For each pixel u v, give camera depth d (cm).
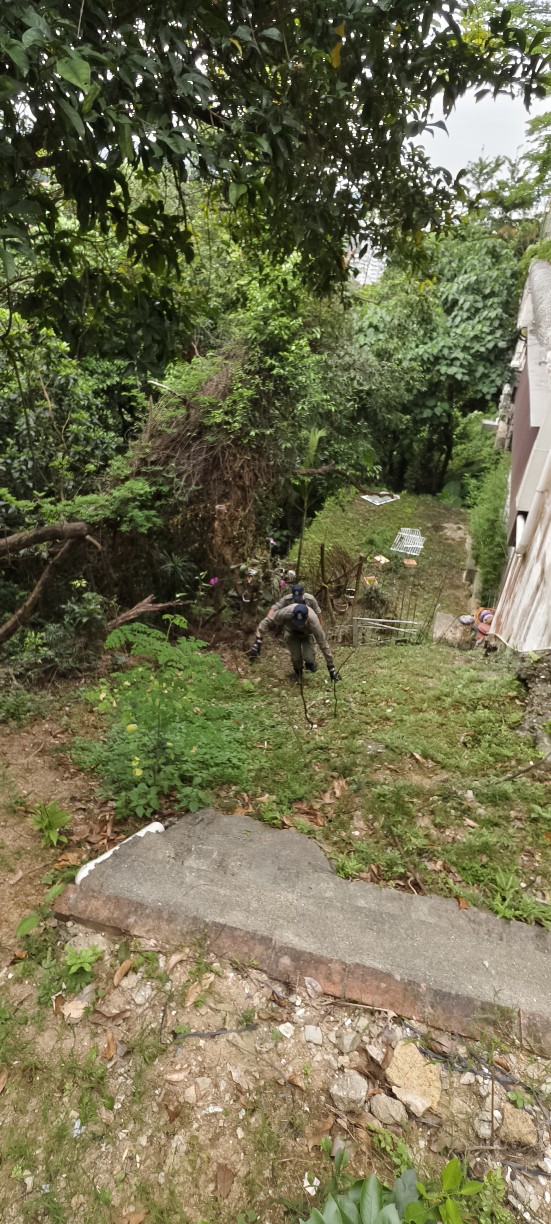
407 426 2039
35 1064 265
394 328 1650
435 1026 278
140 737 494
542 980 305
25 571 802
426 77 362
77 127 225
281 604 637
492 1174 224
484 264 1719
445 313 1872
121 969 302
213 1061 265
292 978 298
